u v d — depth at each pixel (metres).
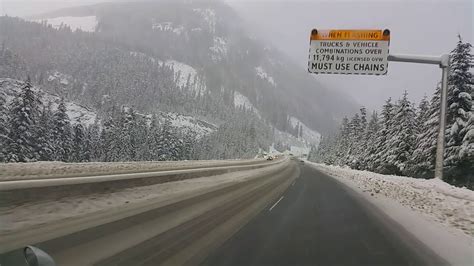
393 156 46.62
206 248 8.13
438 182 21.34
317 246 8.72
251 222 11.52
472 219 12.21
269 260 7.45
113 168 23.20
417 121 48.25
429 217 13.06
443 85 23.39
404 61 24.30
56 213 8.48
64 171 19.12
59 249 6.34
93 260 6.41
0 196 7.92
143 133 80.75
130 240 7.73
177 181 17.50
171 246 7.93
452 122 32.88
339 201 17.88
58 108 55.94
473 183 31.39
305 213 13.75
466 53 32.62
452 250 8.50
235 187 20.02
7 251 5.77
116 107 156.12
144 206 10.65
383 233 10.36
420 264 7.39
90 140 70.69
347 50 24.88
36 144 46.12
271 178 30.53
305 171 49.44
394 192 21.09
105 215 8.84
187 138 98.25
